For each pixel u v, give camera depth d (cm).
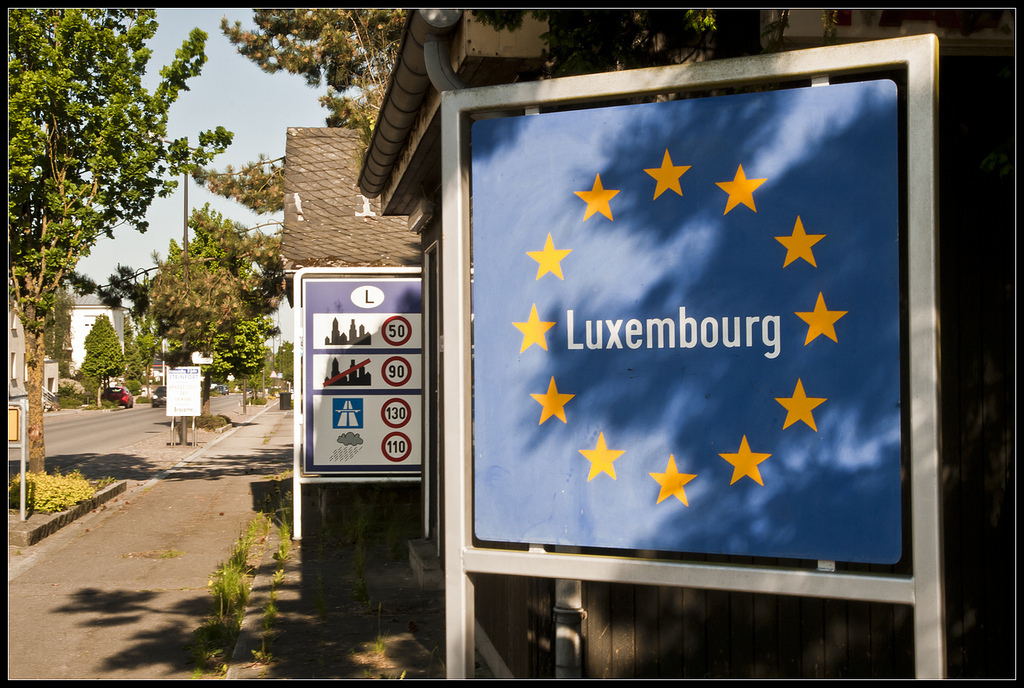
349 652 559
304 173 1639
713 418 251
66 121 1309
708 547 251
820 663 376
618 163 261
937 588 228
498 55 381
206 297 2667
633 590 390
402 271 1000
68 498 1160
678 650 387
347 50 2570
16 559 899
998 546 361
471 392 283
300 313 995
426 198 758
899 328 237
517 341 269
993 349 362
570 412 264
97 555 921
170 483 1591
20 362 1069
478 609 592
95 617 668
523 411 269
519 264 269
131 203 1362
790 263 245
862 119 240
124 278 1494
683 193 254
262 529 1069
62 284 1355
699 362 253
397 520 1017
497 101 271
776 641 380
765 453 247
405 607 678
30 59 1268
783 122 246
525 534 268
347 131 1812
